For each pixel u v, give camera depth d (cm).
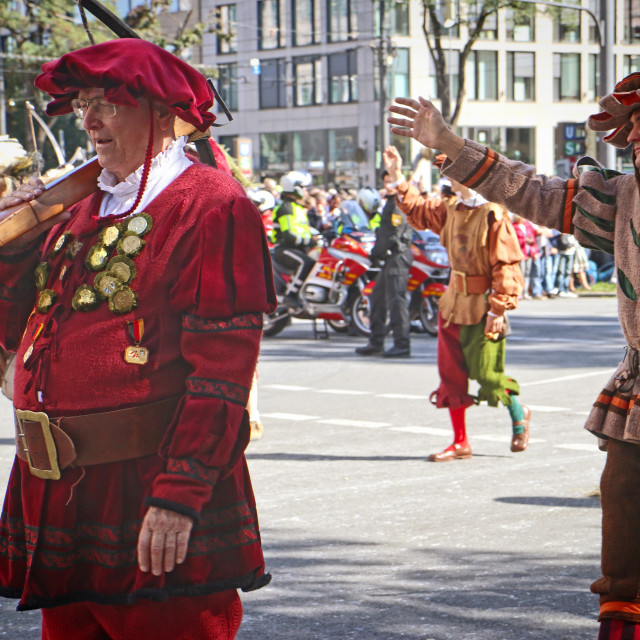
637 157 365
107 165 317
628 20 6228
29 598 308
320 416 1087
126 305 307
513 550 630
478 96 6606
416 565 602
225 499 308
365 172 6612
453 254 845
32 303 341
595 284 2991
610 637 356
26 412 312
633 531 358
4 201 327
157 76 305
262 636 498
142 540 294
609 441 369
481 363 850
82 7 345
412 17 6450
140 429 303
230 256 306
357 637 496
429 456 881
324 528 677
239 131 7256
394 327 1557
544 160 6794
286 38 6956
